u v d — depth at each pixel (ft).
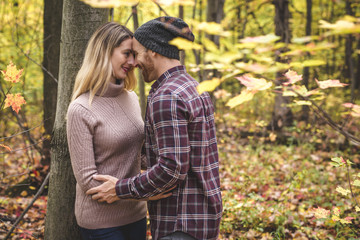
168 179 4.64
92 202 5.33
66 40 6.55
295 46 2.87
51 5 12.59
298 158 16.33
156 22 4.99
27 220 10.33
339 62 26.84
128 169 5.55
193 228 4.85
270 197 11.56
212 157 5.26
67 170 6.63
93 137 5.29
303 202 11.16
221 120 19.75
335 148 17.63
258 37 2.90
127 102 5.80
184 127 4.65
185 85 4.92
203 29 2.99
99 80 5.30
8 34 20.06
